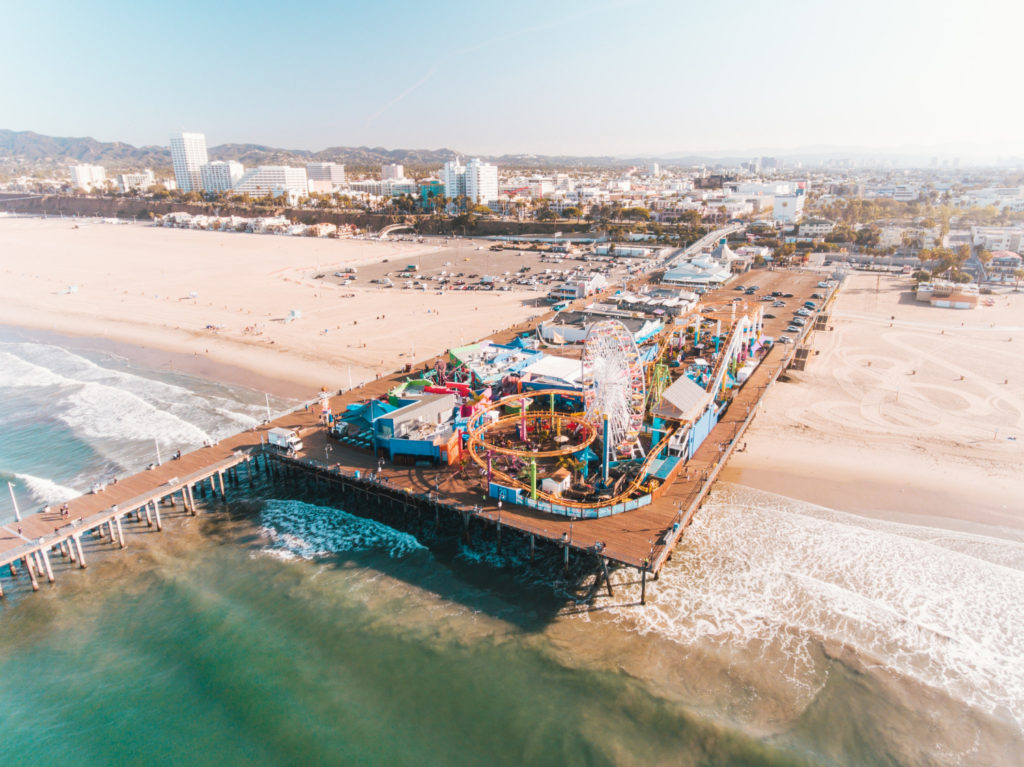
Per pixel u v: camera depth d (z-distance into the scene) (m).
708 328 130.12
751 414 86.31
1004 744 42.47
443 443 73.31
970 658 49.53
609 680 47.94
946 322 143.50
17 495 73.50
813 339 130.88
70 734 44.25
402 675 48.75
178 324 148.62
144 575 61.53
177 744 43.41
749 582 58.44
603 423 68.81
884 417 91.94
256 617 55.25
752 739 42.69
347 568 62.19
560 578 60.06
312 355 124.00
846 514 68.50
